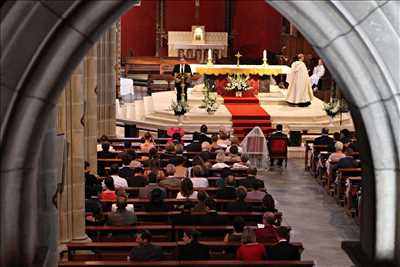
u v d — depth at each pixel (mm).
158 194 17500
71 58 7277
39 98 7258
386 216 7609
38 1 6934
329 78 41281
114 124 28875
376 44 7176
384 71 7219
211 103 33219
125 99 39562
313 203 23906
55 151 10086
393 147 7500
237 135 32375
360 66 7316
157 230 15984
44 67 7152
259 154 28266
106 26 7328
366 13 7117
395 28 7152
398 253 7555
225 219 16188
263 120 33094
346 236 20578
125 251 14352
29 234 7555
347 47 7277
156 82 45531
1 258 7371
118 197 16016
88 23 7152
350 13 7121
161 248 13422
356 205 21797
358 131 7820
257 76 36094
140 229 15867
